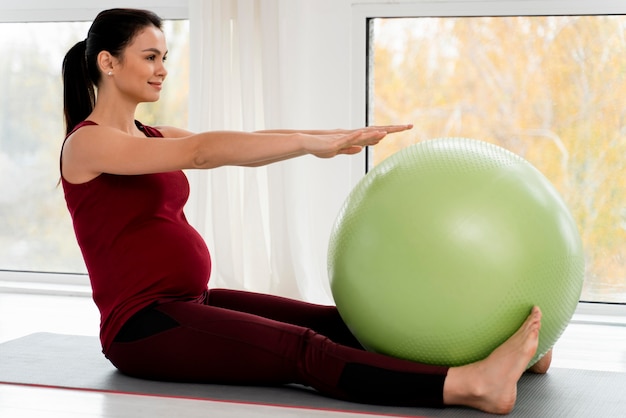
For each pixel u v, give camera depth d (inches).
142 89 93.0
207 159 86.3
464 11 150.8
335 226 88.8
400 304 81.0
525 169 85.5
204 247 96.1
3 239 175.9
